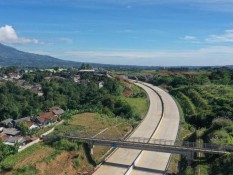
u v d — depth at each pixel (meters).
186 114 119.06
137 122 105.31
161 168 67.69
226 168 57.66
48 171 65.56
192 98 141.88
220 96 127.44
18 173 63.25
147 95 162.38
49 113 113.81
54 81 180.00
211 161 63.44
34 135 86.88
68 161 69.50
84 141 76.19
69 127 95.94
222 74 199.88
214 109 106.25
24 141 81.56
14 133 93.00
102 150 77.56
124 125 101.38
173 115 116.00
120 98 134.75
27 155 71.25
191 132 95.50
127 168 68.50
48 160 68.25
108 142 73.50
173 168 68.00
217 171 58.38
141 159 72.19
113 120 107.25
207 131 81.00
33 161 67.88
